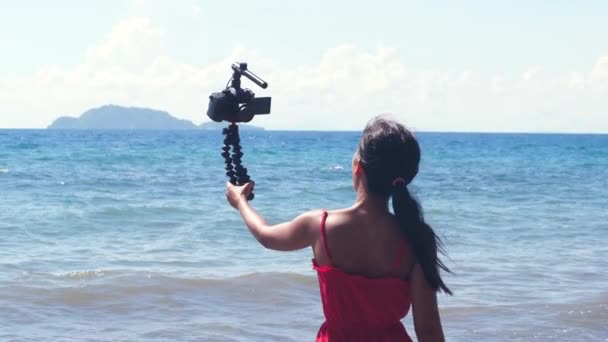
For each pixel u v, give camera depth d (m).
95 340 6.85
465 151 66.81
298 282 9.34
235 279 9.35
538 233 14.83
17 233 13.93
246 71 3.04
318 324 7.63
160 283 9.05
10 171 29.88
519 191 24.91
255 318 7.80
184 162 38.56
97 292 8.61
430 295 2.84
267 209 18.97
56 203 18.80
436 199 22.08
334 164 39.81
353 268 2.82
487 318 7.89
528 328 7.50
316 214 2.89
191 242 13.09
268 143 87.06
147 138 107.94
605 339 7.18
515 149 74.44
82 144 67.62
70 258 11.35
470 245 13.16
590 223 16.53
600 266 11.06
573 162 46.72
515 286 9.53
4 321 7.45
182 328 7.31
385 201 2.87
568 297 8.88
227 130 3.15
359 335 2.85
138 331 7.21
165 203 19.17
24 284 8.90
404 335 2.89
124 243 12.99
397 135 2.80
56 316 7.71
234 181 3.18
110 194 21.73
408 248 2.83
